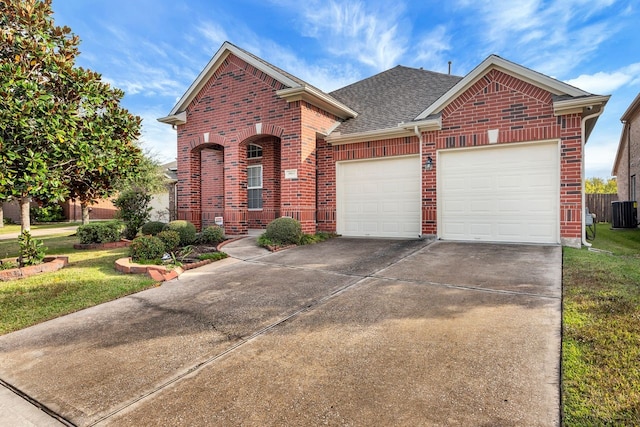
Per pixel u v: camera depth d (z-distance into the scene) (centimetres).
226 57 1199
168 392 292
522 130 863
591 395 251
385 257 764
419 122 962
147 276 664
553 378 278
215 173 1497
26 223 727
